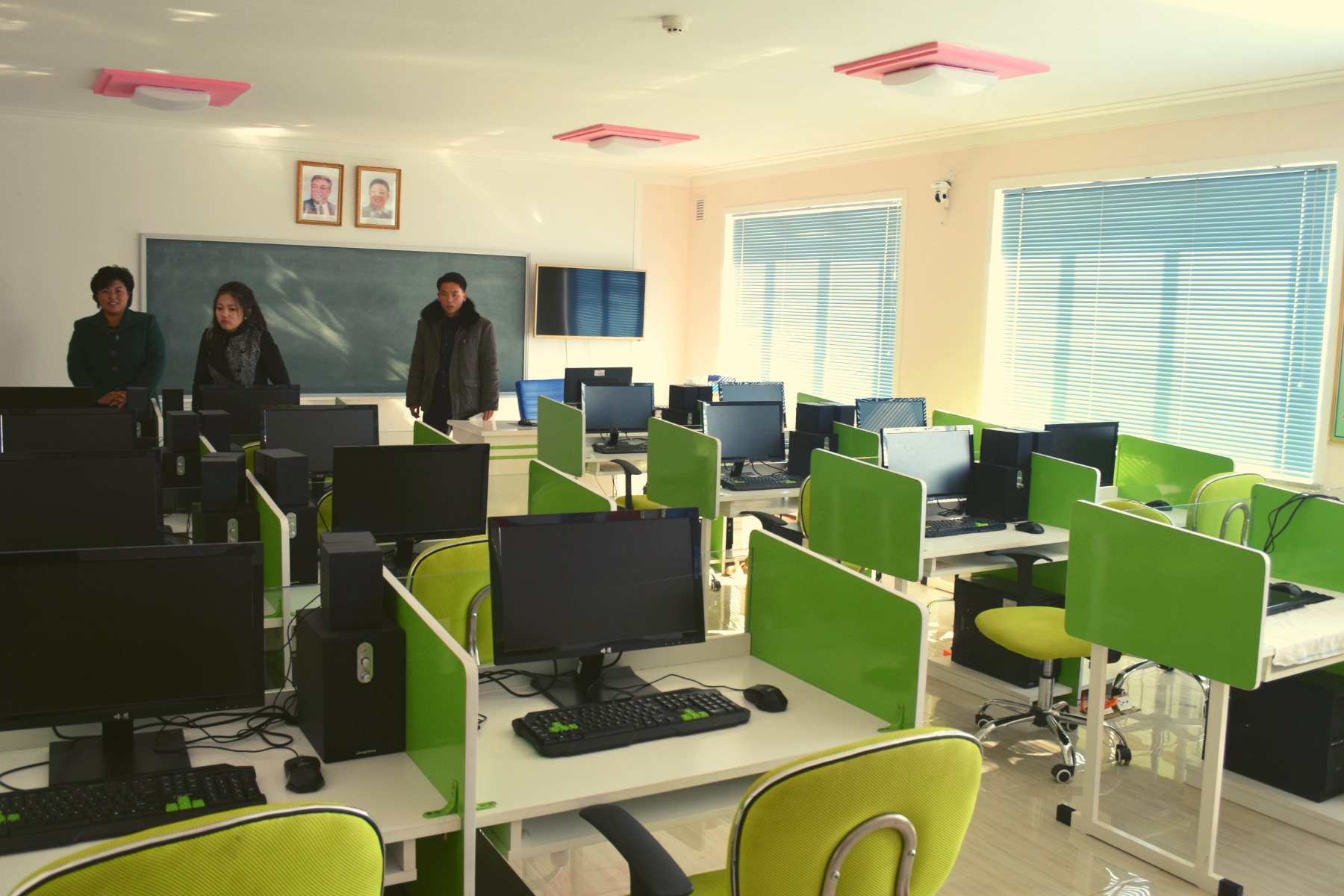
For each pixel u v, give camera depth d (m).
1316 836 3.12
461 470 3.51
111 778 1.72
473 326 5.96
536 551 2.19
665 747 2.02
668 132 6.39
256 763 1.86
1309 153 4.56
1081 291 5.67
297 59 4.69
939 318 6.47
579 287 8.25
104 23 4.11
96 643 1.77
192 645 1.83
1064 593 4.13
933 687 4.24
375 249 7.55
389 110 5.98
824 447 5.13
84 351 5.06
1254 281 4.86
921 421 5.55
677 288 8.84
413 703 1.90
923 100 5.20
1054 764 3.55
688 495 4.89
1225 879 2.77
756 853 1.52
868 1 3.54
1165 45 3.98
